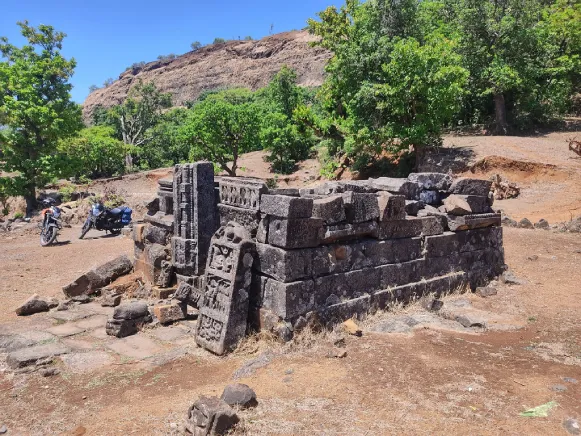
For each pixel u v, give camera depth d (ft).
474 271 29.96
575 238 44.14
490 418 14.20
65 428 14.55
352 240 23.71
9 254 48.42
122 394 16.83
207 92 296.30
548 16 116.98
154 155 171.63
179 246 26.48
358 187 26.73
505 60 103.50
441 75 77.00
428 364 18.16
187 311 26.40
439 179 29.81
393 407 14.88
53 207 56.85
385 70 80.33
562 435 13.25
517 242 42.88
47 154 89.30
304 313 20.86
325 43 106.63
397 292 25.26
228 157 121.39
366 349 19.72
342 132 100.48
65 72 92.73
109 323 23.27
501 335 21.84
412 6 98.17
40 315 26.61
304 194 27.02
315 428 13.66
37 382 18.12
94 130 181.16
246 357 19.67
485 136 104.01
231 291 20.40
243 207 23.11
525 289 29.50
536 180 76.23
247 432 13.38
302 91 202.28
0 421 15.20
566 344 20.47
